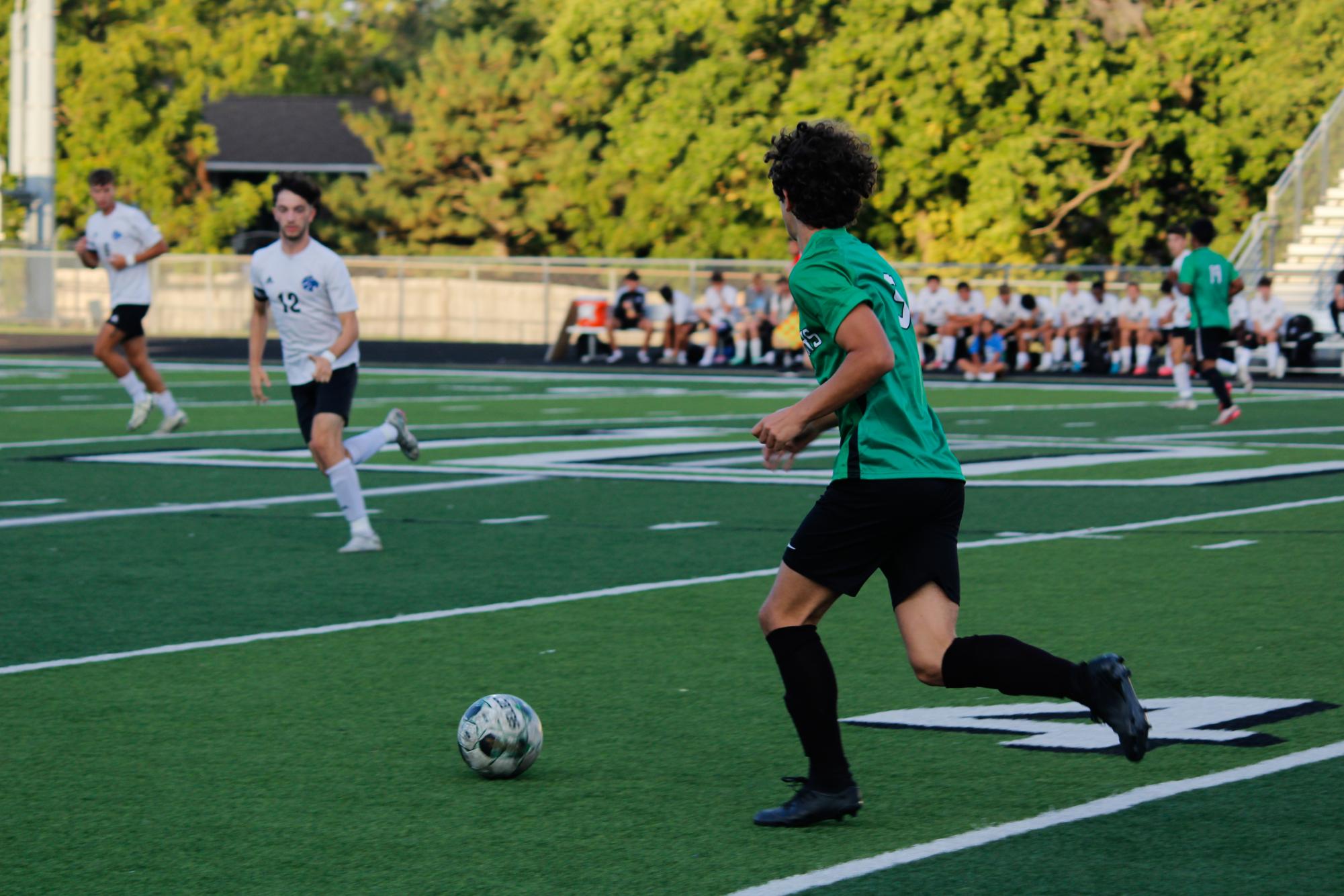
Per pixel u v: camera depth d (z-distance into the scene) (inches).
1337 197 3644.2
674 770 536.4
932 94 4170.8
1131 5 4409.5
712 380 2901.1
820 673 471.5
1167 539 1031.6
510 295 4591.5
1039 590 856.9
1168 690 640.4
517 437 1752.0
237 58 5551.2
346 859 447.2
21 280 4729.3
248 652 721.6
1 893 422.9
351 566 951.0
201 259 4793.3
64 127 5452.8
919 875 426.6
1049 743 562.6
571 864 441.7
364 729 591.8
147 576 914.7
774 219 4574.3
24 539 1045.2
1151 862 434.3
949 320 3260.3
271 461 1503.4
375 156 5634.8
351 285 1001.5
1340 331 3068.4
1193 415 2100.1
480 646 732.7
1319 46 4232.3
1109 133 4291.3
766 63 4630.9
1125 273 3892.7
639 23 4702.3
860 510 462.0
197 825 478.6
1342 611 796.0
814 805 470.6
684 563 957.2
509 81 5428.2
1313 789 501.4
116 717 609.3
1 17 5467.5
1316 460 1513.3
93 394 2384.4
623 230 5191.9
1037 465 1472.7
